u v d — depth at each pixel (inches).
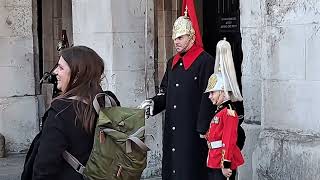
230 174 191.3
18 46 395.5
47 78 401.7
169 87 215.0
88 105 141.3
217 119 192.4
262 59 238.1
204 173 210.5
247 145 251.6
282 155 226.2
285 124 228.7
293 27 223.5
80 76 143.0
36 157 139.5
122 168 139.9
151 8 308.8
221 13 391.5
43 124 142.4
